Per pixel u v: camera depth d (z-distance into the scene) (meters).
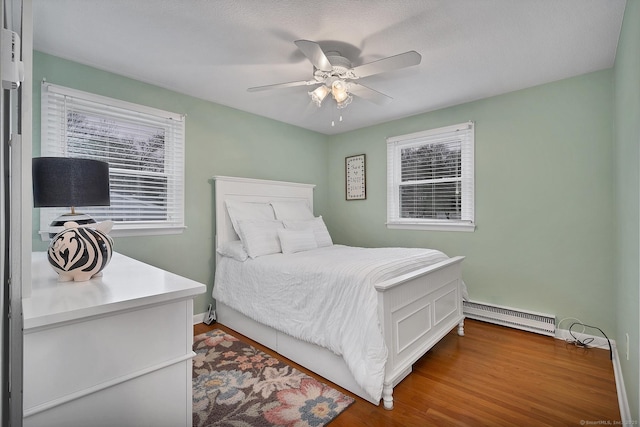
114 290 1.05
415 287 2.16
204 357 2.42
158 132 2.91
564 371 2.19
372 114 3.71
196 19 1.91
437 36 2.08
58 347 0.85
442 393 1.93
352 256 2.65
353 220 4.36
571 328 2.73
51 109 2.31
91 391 0.90
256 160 3.70
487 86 2.90
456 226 3.38
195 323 3.14
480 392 1.94
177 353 1.08
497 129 3.12
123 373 0.96
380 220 4.07
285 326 2.32
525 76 2.70
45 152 2.27
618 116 2.17
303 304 2.25
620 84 2.05
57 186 1.61
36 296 0.98
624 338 1.93
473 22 1.93
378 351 1.75
